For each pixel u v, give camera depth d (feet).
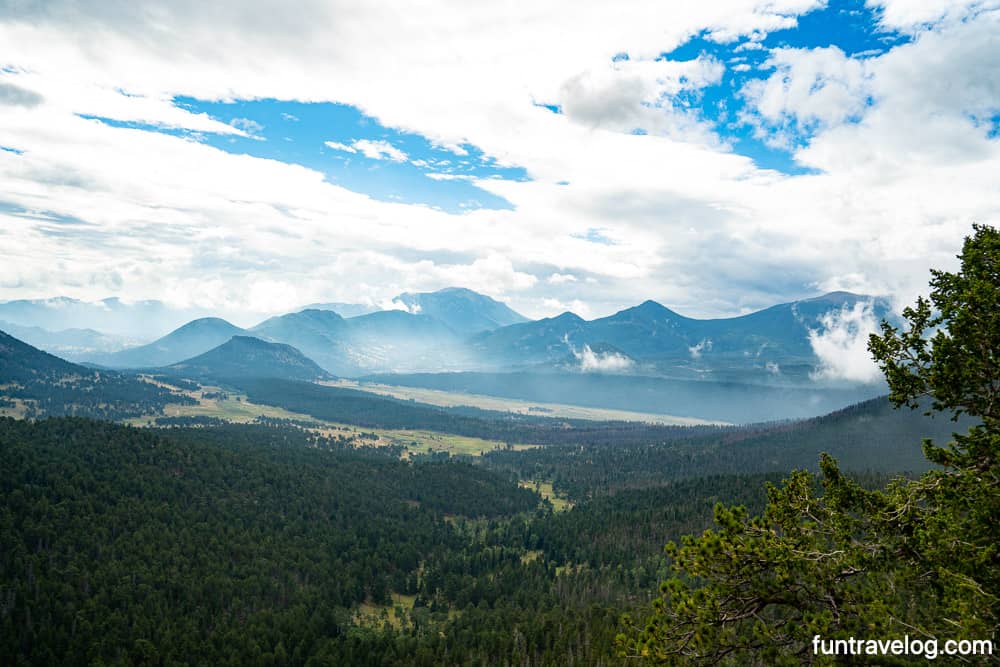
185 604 440.04
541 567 594.65
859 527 75.31
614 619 420.77
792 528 76.33
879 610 62.13
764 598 68.08
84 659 370.12
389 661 402.52
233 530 566.77
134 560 476.54
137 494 585.63
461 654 400.88
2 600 398.42
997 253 72.90
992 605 60.90
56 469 568.82
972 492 68.69
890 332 83.61
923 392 79.05
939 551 66.39
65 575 438.40
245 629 421.18
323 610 466.70
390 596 552.41
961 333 74.28
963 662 58.49
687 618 67.51
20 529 474.49
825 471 81.82
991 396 73.67
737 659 67.36
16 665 360.28
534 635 415.23
